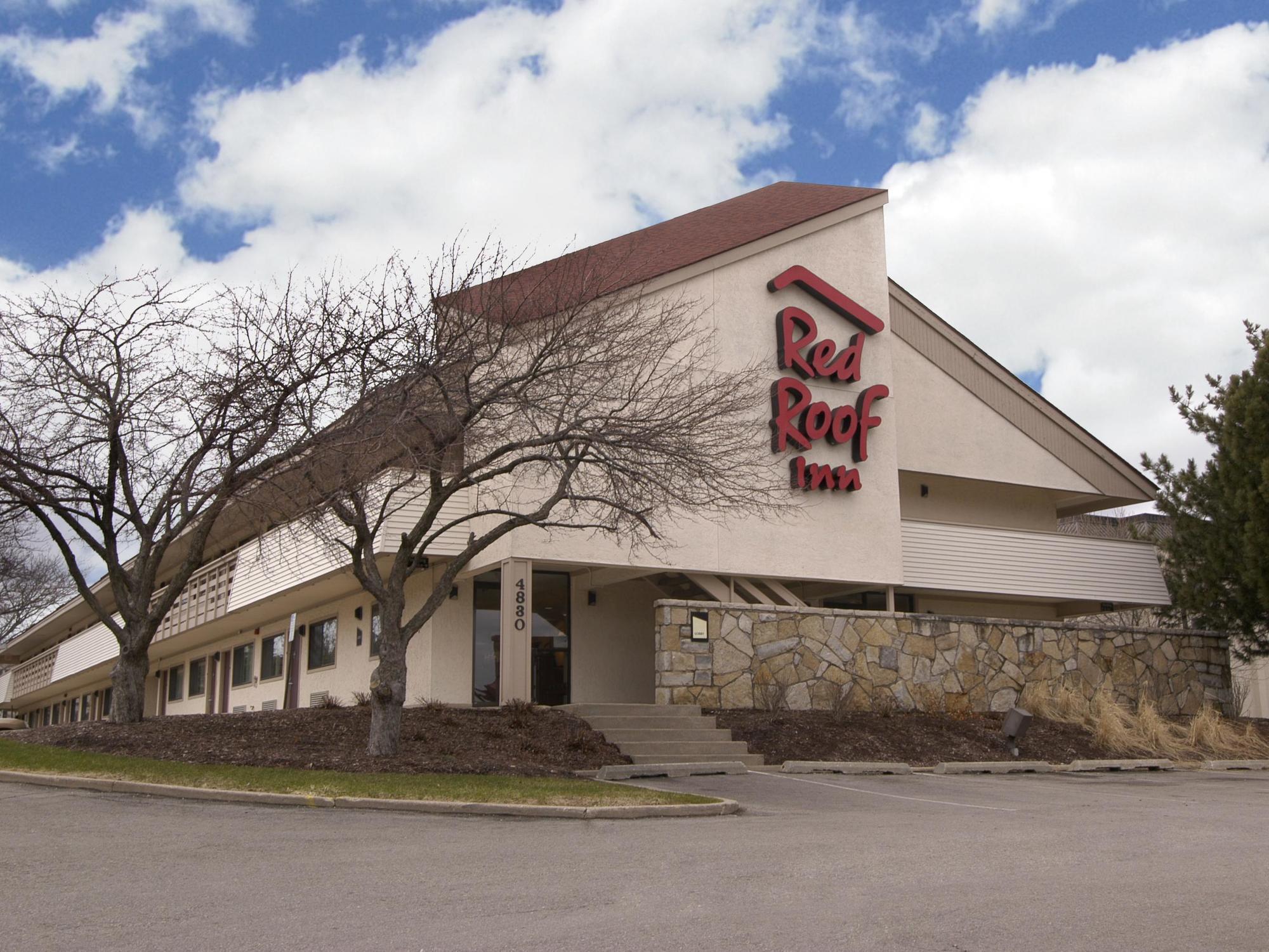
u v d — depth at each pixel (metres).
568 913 7.17
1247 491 23.25
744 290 22.94
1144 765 19.22
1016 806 13.70
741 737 18.66
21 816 10.98
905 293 26.72
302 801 11.98
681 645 20.17
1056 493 28.83
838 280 24.16
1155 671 24.69
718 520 21.56
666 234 25.95
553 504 15.44
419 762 14.51
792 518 22.62
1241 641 25.48
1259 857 9.71
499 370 15.85
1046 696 22.59
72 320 15.99
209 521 16.66
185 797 12.29
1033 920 7.06
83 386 15.92
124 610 16.97
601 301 18.11
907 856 9.47
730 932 6.68
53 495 16.41
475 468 15.45
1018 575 25.66
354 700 23.06
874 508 23.64
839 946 6.38
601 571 22.47
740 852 9.58
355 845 9.70
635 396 15.98
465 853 9.40
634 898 7.61
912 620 22.50
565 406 15.48
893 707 21.69
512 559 19.98
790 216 24.44
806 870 8.75
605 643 23.27
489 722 17.72
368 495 17.19
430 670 21.11
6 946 6.35
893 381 25.31
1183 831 11.41
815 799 14.02
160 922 6.88
